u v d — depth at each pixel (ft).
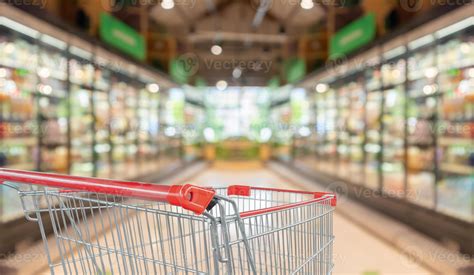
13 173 3.86
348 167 20.57
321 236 4.61
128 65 18.83
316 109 26.50
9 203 9.78
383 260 9.27
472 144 11.29
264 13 32.32
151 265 6.22
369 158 17.46
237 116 50.44
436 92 12.55
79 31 13.03
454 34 11.52
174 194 2.70
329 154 23.80
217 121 50.26
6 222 8.91
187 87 36.70
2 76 10.75
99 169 17.07
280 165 38.40
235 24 33.60
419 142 13.47
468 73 11.35
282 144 41.39
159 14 28.86
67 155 14.06
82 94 15.62
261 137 47.29
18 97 11.46
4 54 10.84
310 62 29.14
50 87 13.26
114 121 19.02
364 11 17.19
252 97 49.49
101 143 17.56
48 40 12.50
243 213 3.30
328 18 24.56
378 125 16.76
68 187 3.38
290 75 34.78
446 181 12.03
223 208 2.87
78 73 15.38
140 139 23.11
